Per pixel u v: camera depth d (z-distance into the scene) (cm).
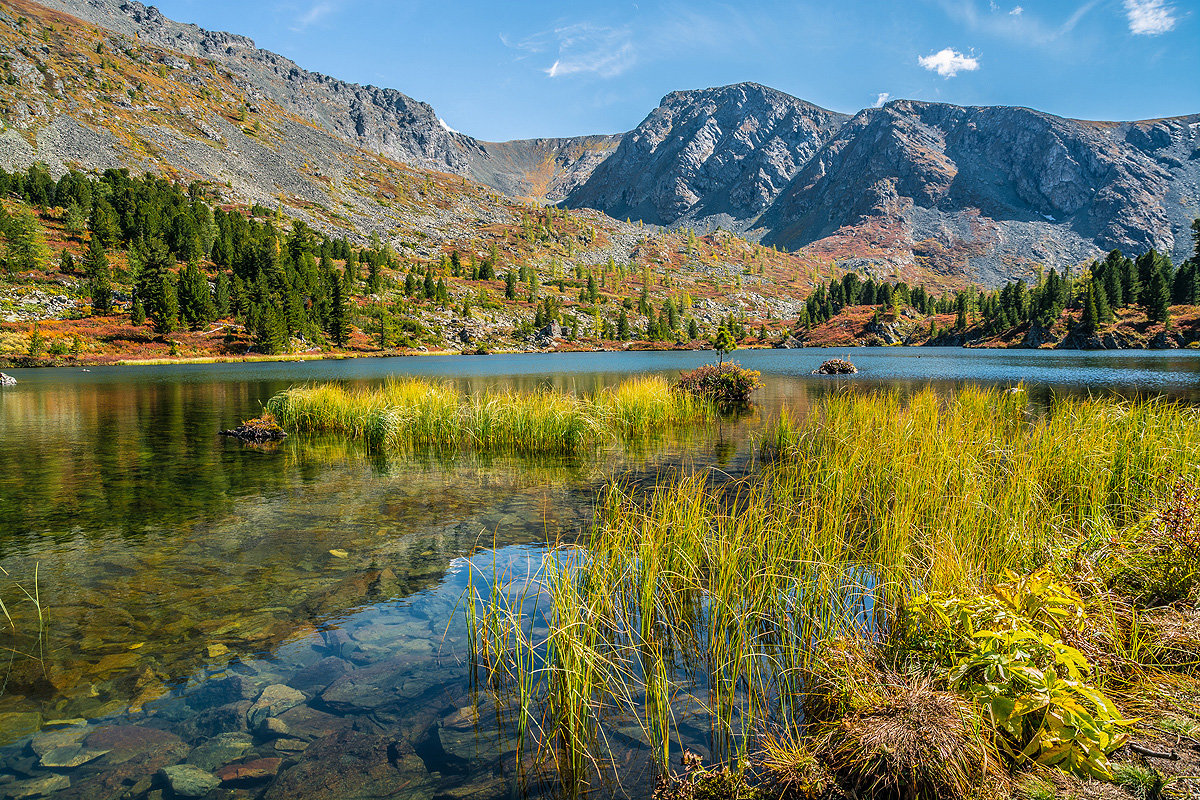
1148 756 301
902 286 18662
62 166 18988
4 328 8731
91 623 581
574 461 1379
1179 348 9112
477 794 343
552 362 7956
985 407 1588
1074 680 317
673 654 488
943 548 559
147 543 828
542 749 383
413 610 604
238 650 527
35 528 903
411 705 438
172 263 13200
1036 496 736
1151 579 456
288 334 10612
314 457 1488
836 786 314
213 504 1039
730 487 1049
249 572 717
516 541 816
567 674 398
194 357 9100
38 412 2545
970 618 376
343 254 18012
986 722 320
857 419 1417
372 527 895
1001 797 285
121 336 9469
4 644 540
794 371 5062
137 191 16100
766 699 420
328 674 484
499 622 520
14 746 396
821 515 762
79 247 13138
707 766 353
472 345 13250
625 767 359
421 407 1803
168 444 1705
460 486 1153
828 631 480
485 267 19900
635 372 5241
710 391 2494
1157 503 603
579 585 594
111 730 414
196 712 436
